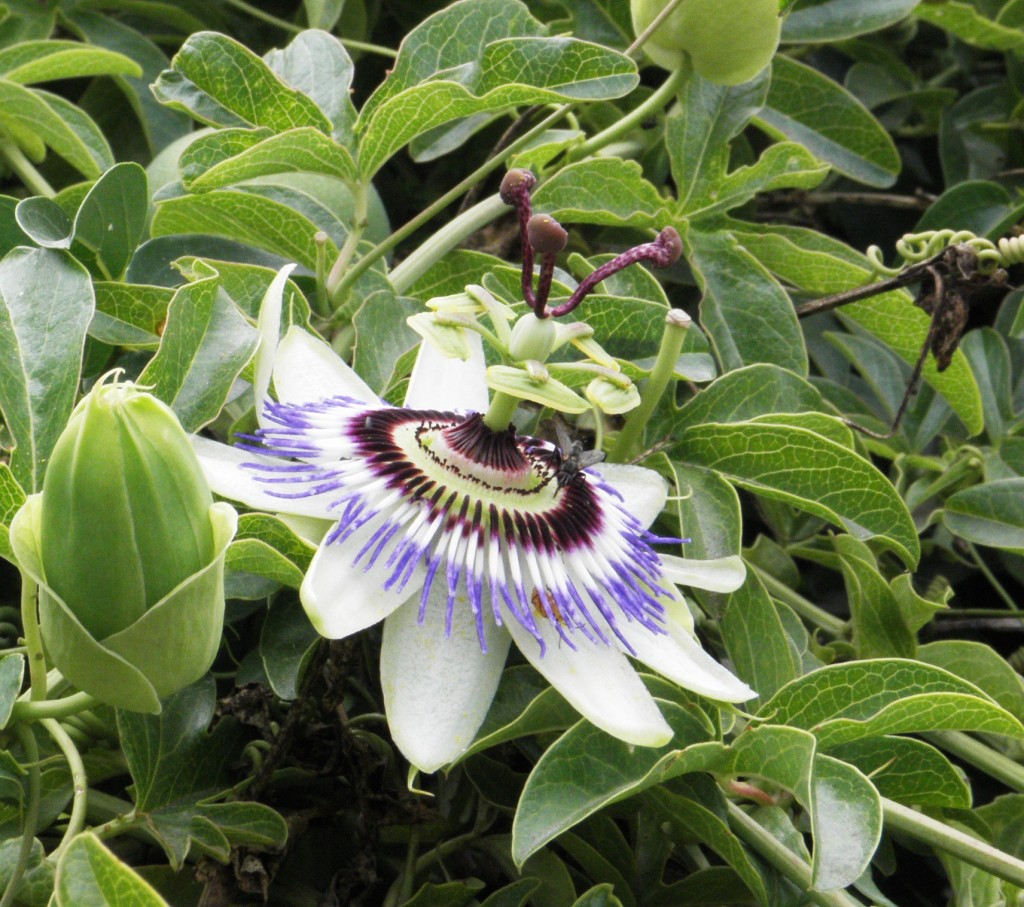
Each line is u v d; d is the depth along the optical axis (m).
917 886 0.30
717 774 0.23
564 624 0.21
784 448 0.26
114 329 0.25
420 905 0.24
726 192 0.31
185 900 0.24
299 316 0.25
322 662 0.23
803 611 0.31
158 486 0.17
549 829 0.20
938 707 0.22
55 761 0.23
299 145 0.26
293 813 0.24
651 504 0.24
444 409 0.24
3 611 0.27
